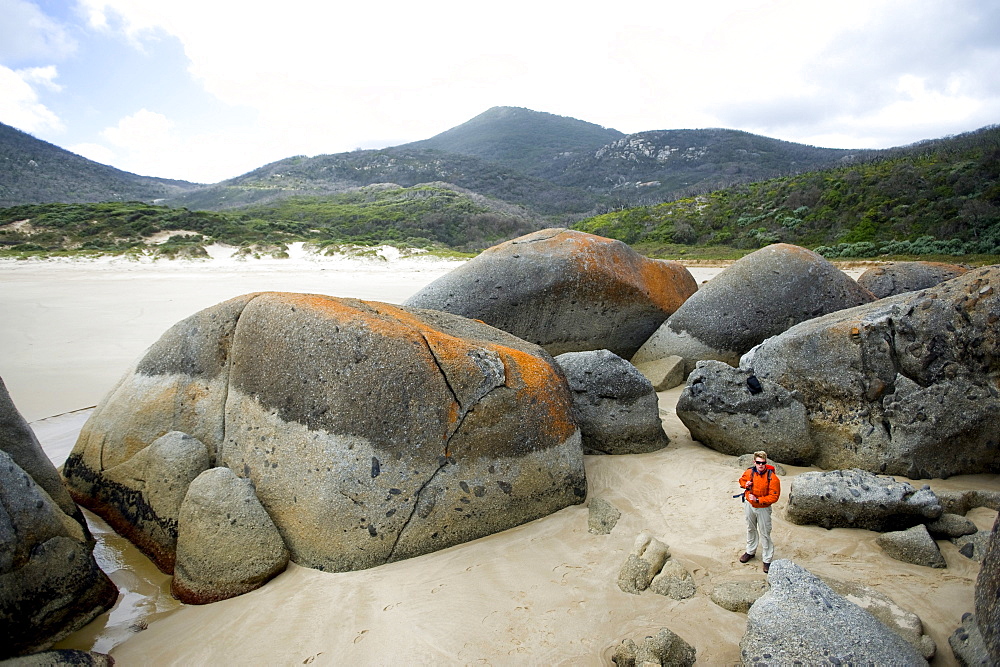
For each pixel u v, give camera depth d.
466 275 9.01
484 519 4.42
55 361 10.08
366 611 3.67
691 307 8.65
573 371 6.01
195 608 3.94
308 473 4.31
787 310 8.16
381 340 4.50
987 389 4.82
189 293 18.00
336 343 4.55
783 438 5.48
